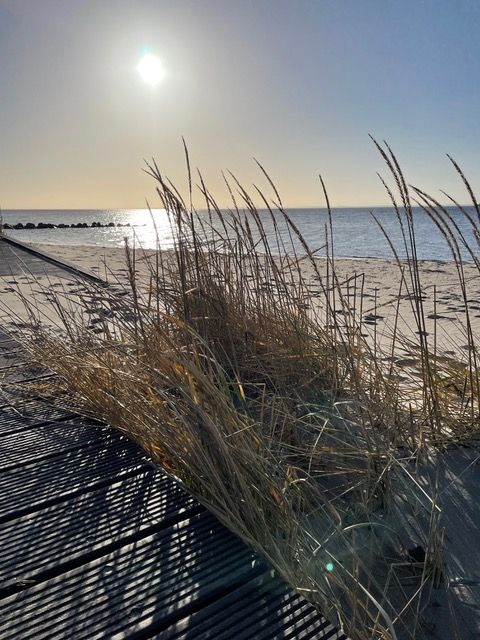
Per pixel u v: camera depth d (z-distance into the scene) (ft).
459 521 5.14
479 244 5.93
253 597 3.75
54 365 8.27
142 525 4.63
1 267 24.38
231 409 5.36
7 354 10.09
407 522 5.12
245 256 7.86
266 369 7.25
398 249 52.19
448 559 4.64
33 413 7.43
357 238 72.33
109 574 4.01
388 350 11.74
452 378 7.52
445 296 20.25
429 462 6.21
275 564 3.99
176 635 3.42
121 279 15.02
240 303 7.91
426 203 6.07
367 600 3.73
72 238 88.07
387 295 20.40
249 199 7.29
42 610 3.66
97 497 5.10
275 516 4.60
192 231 6.89
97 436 6.56
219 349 7.65
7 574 4.03
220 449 4.82
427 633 3.90
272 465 4.95
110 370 6.56
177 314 7.37
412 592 4.30
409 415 6.70
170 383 6.02
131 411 6.33
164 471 5.58
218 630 3.46
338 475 5.89
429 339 13.16
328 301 7.22
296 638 3.38
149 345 6.63
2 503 5.03
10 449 6.22
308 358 7.14
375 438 5.64
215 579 3.94
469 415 6.89
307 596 3.97
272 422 5.79
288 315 7.66
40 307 15.35
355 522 5.10
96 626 3.51
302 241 7.02
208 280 7.83
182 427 5.54
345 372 6.87
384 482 5.32
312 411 6.52
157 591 3.82
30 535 4.51
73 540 4.45
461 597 4.23
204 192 7.61
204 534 4.50
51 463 5.84
